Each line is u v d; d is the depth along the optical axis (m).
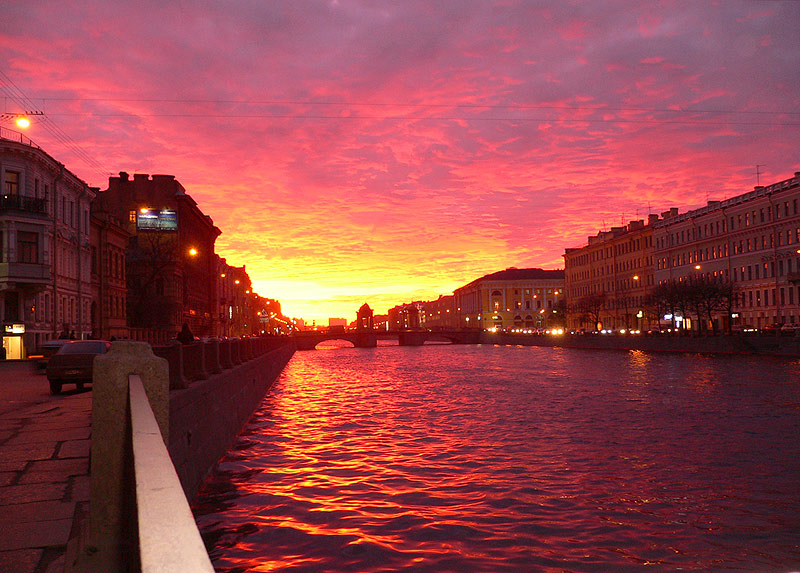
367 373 60.88
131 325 76.62
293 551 11.51
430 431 24.61
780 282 78.19
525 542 12.09
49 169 49.34
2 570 5.34
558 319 147.62
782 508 14.25
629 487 15.98
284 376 58.09
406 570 10.74
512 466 18.31
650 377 45.84
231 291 146.12
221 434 18.58
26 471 8.97
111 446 6.50
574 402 33.19
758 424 24.89
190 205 88.88
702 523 13.28
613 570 10.88
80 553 5.68
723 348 67.62
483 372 58.34
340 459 19.27
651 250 110.25
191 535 2.23
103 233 63.75
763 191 82.44
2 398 18.84
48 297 49.44
